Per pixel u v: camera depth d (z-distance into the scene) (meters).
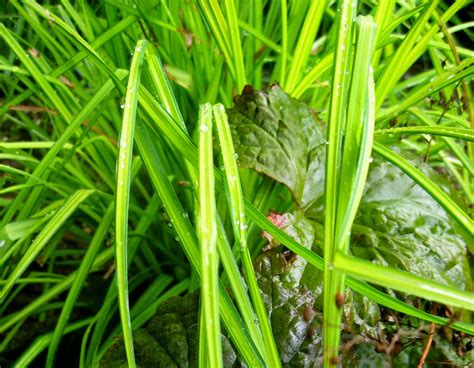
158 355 0.20
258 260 0.21
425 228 0.23
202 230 0.14
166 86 0.21
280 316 0.20
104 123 0.34
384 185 0.24
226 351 0.19
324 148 0.25
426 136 0.31
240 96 0.24
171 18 0.29
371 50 0.15
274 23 0.34
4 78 0.35
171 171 0.31
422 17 0.24
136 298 0.32
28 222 0.24
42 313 0.31
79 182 0.30
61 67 0.27
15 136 0.42
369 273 0.13
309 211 0.23
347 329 0.20
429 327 0.22
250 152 0.23
